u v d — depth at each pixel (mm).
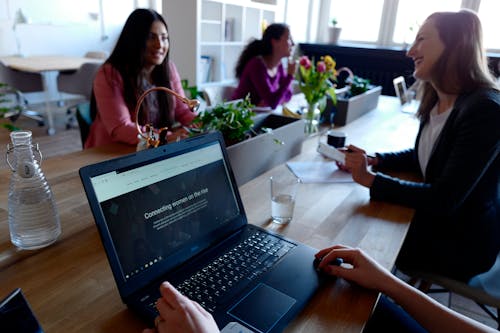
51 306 642
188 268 727
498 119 1042
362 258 757
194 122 1343
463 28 1181
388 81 4723
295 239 912
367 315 665
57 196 1043
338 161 1388
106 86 1703
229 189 903
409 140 1876
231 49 4602
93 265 761
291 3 4922
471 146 1056
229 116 1286
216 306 634
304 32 5398
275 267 753
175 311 551
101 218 629
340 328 629
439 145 1227
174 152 790
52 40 4906
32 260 768
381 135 1956
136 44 1705
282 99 2682
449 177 1066
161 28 1747
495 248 1247
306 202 1122
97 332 592
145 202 709
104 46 5512
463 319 700
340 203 1124
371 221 1020
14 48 4582
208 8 4168
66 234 864
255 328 593
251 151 1224
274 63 2895
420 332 944
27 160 785
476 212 1209
